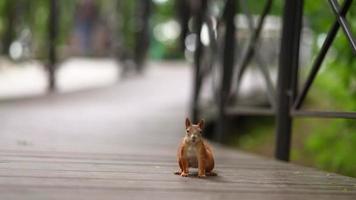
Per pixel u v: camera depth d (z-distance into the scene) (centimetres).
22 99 1980
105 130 1313
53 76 2375
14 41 3506
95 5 5234
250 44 1070
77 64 4309
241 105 1880
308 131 1733
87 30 5244
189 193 549
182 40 2550
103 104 1962
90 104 1944
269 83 986
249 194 562
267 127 1988
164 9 5516
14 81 2778
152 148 1005
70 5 4297
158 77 3272
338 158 1204
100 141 1086
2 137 1038
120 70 3281
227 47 1269
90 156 808
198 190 566
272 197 554
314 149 1315
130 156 836
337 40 1142
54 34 2373
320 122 1719
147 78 3195
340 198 563
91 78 3123
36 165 683
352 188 624
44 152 826
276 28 1948
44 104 1861
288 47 921
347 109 1221
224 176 668
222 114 1264
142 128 1403
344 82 1195
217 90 1295
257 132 1953
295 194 575
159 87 2684
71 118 1519
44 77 3070
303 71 1975
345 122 1225
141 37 3397
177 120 1608
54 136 1119
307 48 1995
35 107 1755
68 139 1078
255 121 2036
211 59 1325
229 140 1880
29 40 3675
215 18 1402
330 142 1255
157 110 1853
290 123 926
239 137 1928
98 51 5241
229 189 581
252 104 1897
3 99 1944
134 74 3344
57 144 964
